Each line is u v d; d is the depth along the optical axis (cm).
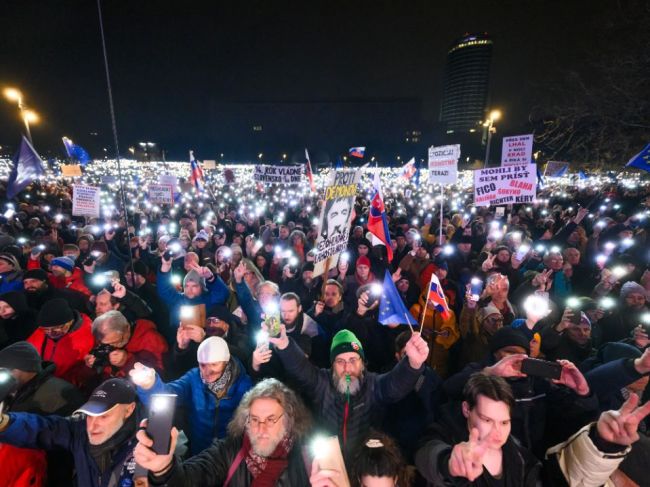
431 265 591
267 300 400
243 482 201
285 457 204
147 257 684
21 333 386
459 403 222
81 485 201
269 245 793
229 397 266
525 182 692
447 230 936
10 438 194
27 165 681
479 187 732
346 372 256
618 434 152
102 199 1603
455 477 174
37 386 248
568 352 342
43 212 1134
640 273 586
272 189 2667
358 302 389
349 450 238
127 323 311
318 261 412
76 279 537
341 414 252
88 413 193
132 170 4388
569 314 329
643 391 246
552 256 550
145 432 156
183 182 1650
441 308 297
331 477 164
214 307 364
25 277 455
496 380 187
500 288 415
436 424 218
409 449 267
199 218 1247
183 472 168
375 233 454
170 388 256
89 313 450
